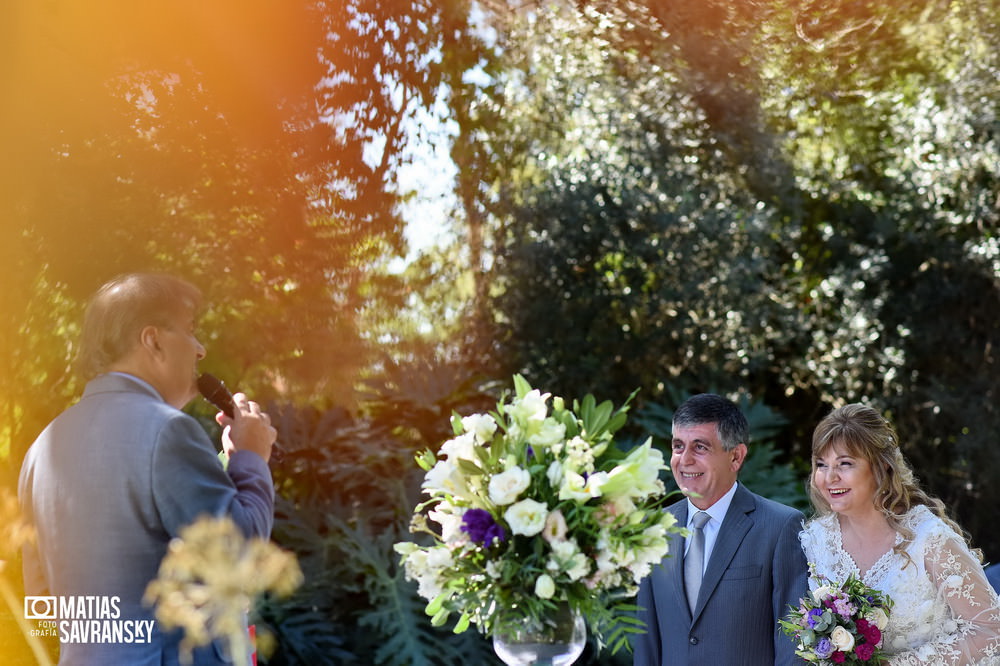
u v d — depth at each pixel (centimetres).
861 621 249
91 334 204
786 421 605
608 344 746
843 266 812
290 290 643
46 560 194
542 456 202
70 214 546
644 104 755
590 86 754
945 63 754
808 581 278
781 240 804
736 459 296
